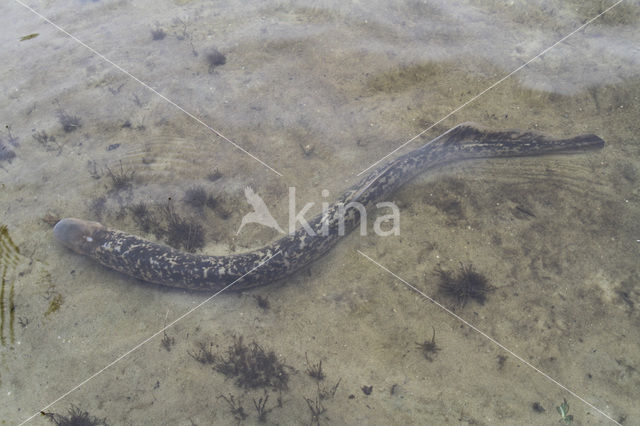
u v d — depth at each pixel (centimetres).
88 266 506
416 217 521
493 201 523
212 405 396
